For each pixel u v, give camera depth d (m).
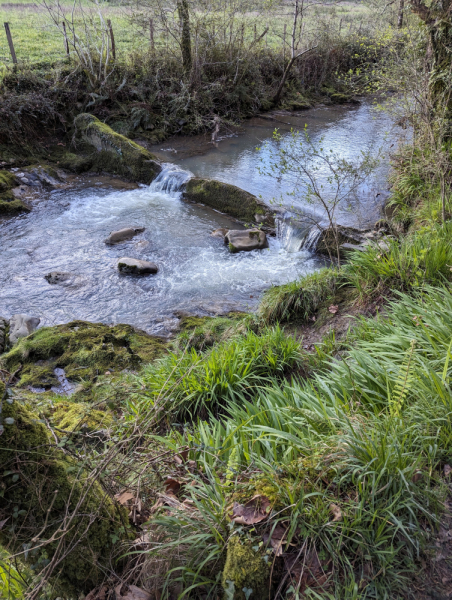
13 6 20.75
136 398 4.26
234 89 15.66
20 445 2.08
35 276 7.14
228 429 3.30
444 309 3.88
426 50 7.09
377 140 12.66
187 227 8.73
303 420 3.14
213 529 2.31
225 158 11.94
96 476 2.30
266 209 8.70
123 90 13.98
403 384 2.92
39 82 12.70
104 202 9.83
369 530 2.29
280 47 18.33
